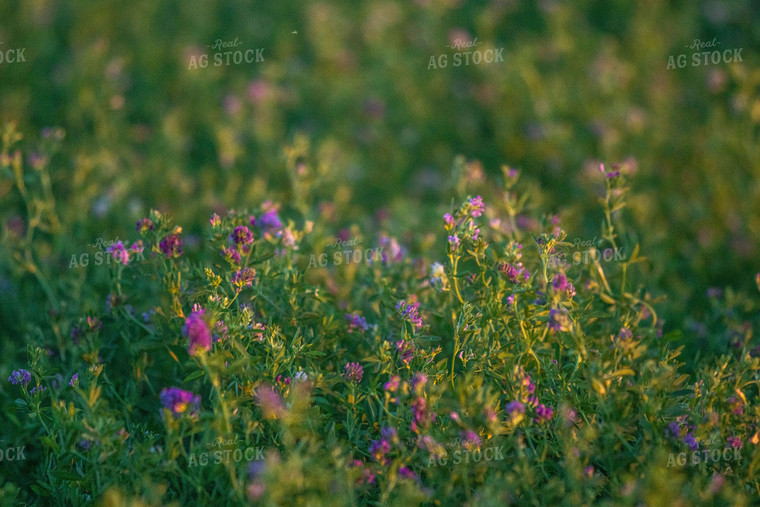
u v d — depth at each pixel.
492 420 3.63
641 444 4.09
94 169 7.74
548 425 3.87
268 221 4.88
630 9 11.49
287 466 3.32
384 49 10.59
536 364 4.27
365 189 8.68
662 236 6.93
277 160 8.45
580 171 8.30
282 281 4.83
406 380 4.23
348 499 3.51
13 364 5.39
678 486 3.42
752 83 7.80
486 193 7.73
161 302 5.00
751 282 6.76
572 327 3.99
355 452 4.15
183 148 8.86
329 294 5.39
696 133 8.84
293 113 10.01
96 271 5.99
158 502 3.42
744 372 4.36
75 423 3.64
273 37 11.35
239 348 3.94
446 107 9.87
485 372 4.27
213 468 3.71
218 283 4.22
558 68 10.45
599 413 3.97
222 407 3.57
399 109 9.88
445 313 4.88
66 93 9.30
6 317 5.95
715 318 5.59
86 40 10.70
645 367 4.13
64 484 4.00
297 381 4.04
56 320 5.11
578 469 3.62
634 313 4.85
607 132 8.71
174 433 3.62
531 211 7.03
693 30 10.90
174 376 4.67
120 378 4.75
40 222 6.66
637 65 10.29
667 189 8.17
